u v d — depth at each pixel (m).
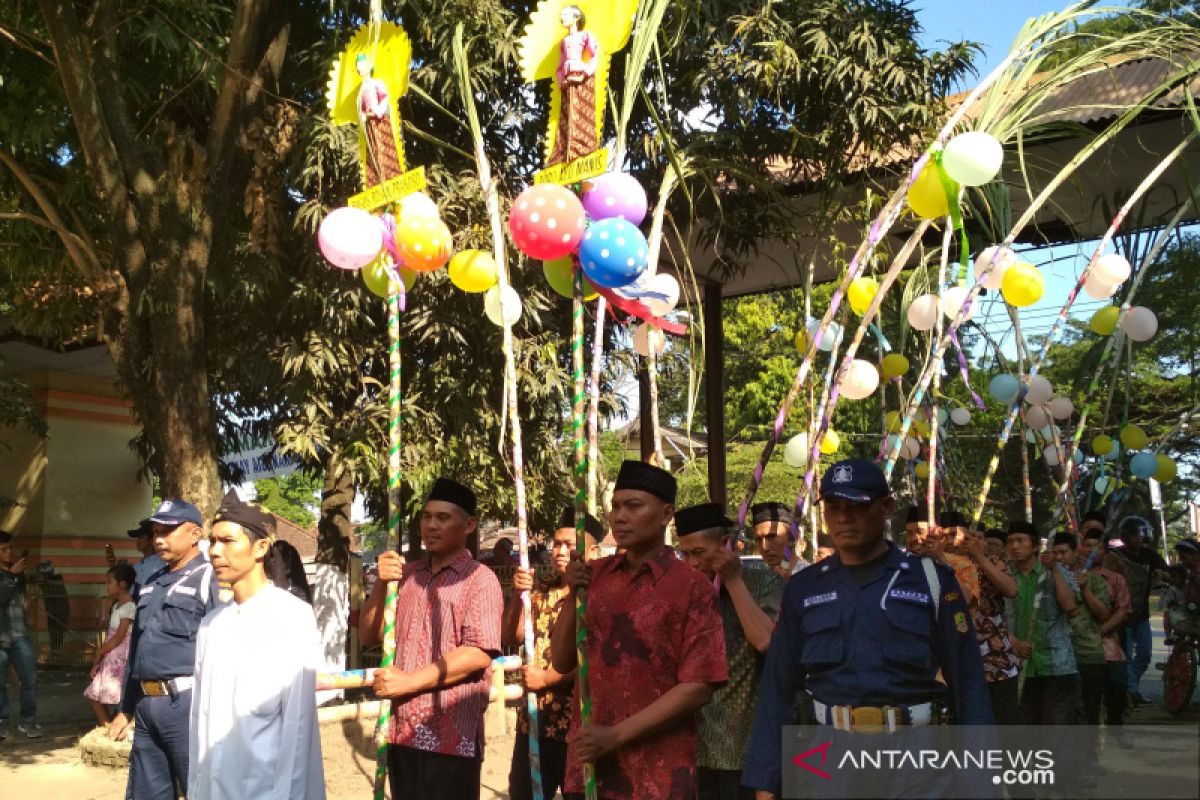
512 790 5.21
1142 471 8.17
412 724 4.54
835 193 10.22
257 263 9.88
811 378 6.30
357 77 5.16
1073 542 7.85
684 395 14.30
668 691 3.61
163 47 9.99
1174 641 10.62
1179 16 5.78
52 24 8.51
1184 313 8.95
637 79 4.90
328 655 10.45
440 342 10.20
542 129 10.72
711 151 10.09
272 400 11.14
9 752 9.37
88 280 9.49
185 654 5.08
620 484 3.81
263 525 4.45
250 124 9.80
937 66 9.98
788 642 3.43
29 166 10.30
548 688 4.66
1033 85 5.90
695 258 13.73
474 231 9.55
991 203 6.62
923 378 5.23
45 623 17.67
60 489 19.53
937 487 7.68
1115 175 11.06
